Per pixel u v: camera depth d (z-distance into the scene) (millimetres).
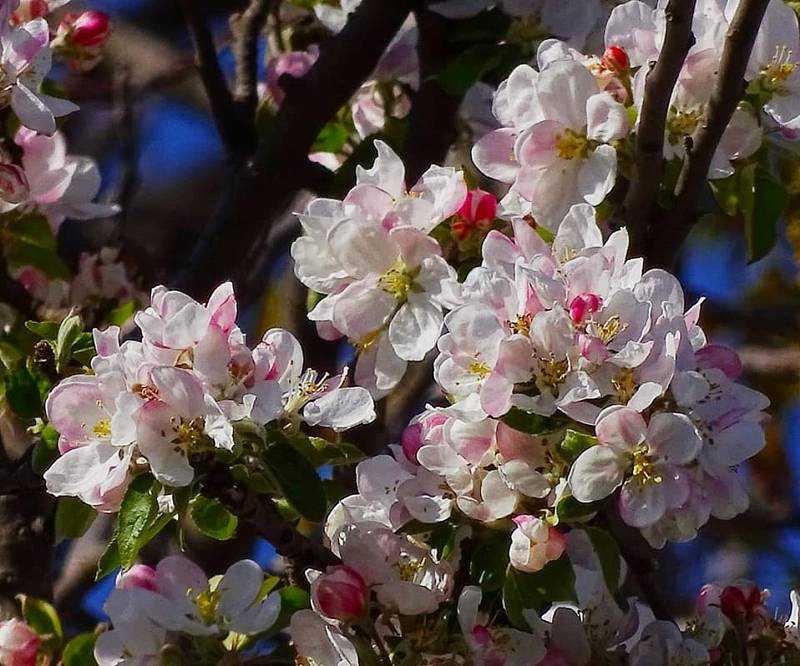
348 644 1237
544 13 1471
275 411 1219
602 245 1268
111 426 1215
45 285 1460
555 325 1218
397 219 1300
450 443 1251
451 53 1494
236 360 1227
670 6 1256
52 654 1321
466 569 1259
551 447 1235
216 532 1261
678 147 1315
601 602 1277
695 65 1314
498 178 1332
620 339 1220
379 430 1459
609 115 1300
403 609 1245
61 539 1282
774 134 1353
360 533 1253
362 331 1295
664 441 1211
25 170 1423
